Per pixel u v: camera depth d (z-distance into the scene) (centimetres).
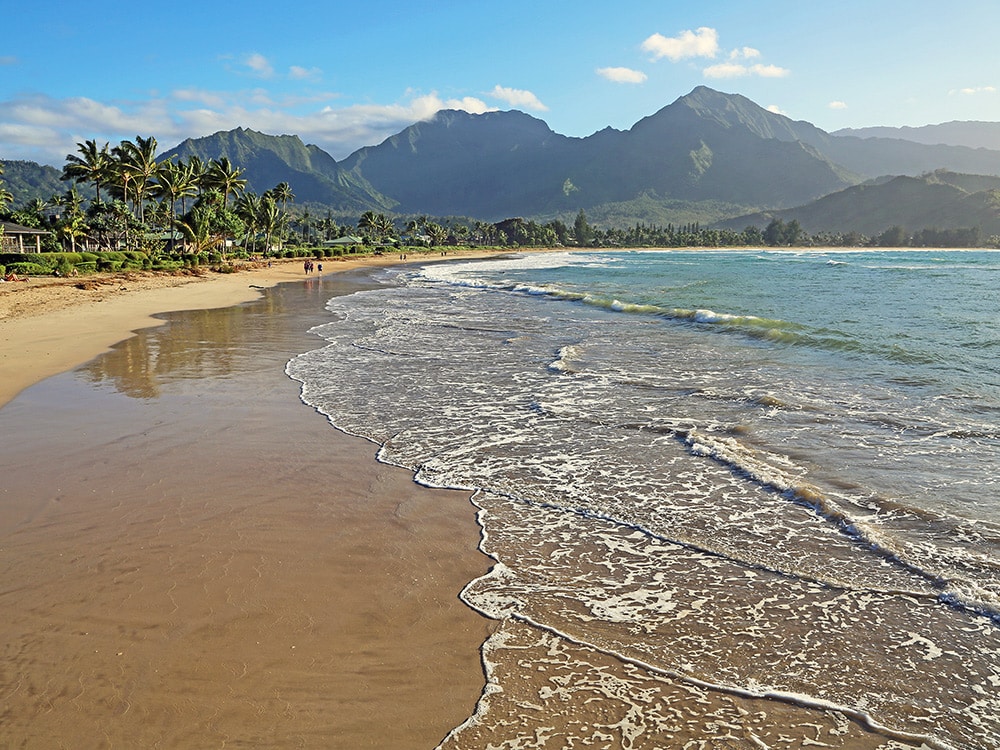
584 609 570
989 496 785
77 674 472
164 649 501
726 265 8256
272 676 473
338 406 1260
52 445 994
